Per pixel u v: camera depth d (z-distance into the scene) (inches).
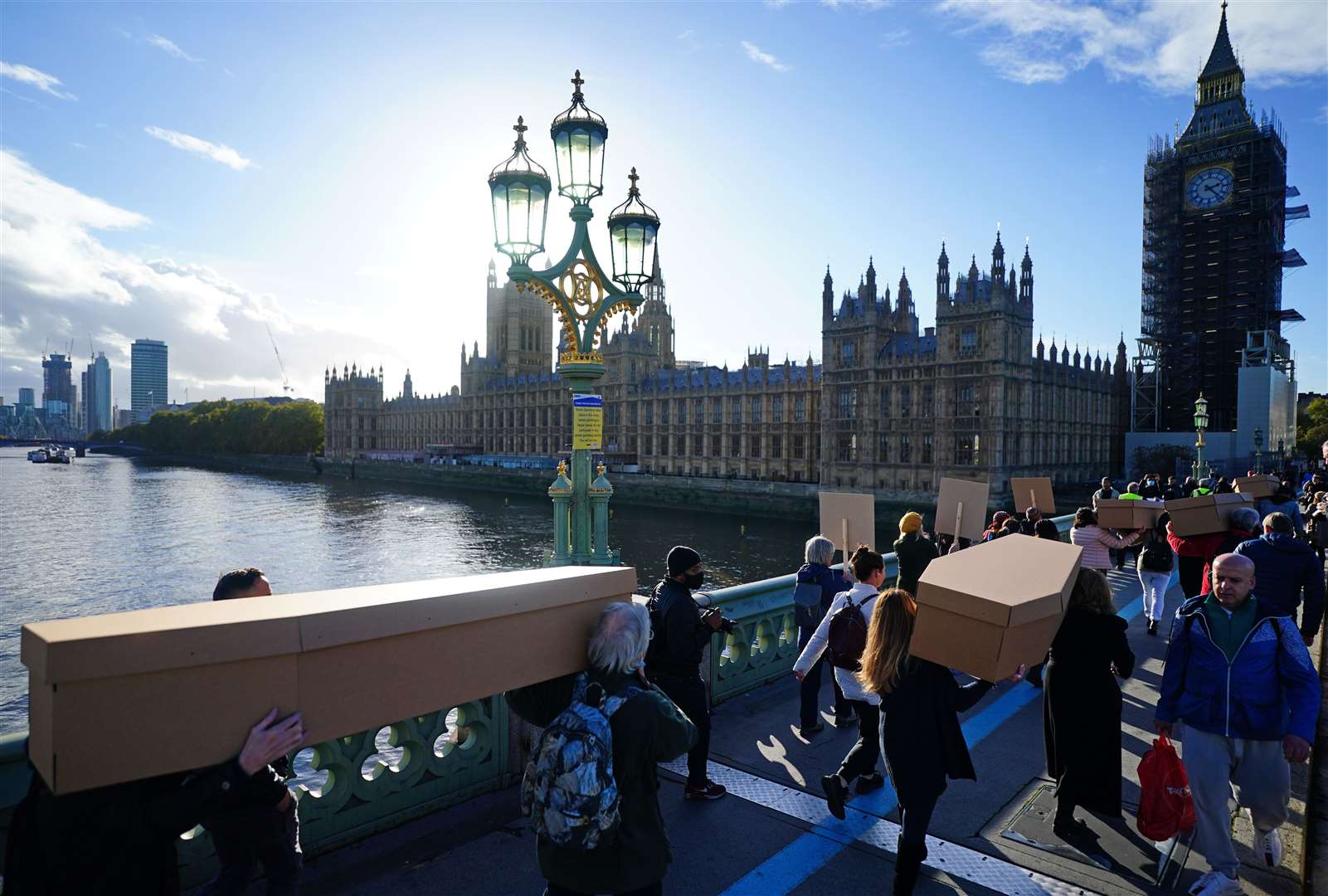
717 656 423.5
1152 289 4547.2
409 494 6043.3
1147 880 265.6
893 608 260.2
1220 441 3937.0
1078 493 3705.7
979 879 265.1
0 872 190.1
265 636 147.3
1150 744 387.9
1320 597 378.3
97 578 2684.5
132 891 144.9
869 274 4030.5
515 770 326.3
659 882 184.5
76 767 130.7
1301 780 342.3
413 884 253.1
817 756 361.1
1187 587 566.3
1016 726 404.5
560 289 383.2
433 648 170.7
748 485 4434.1
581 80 387.9
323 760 269.4
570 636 195.5
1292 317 4347.9
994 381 3540.8
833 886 258.7
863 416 4065.0
